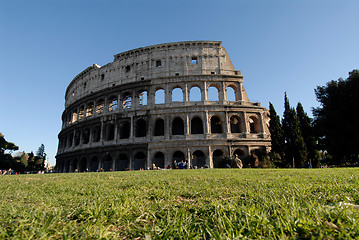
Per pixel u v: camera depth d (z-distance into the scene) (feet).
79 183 49.24
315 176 47.19
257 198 23.18
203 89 207.72
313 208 16.92
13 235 13.70
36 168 425.28
